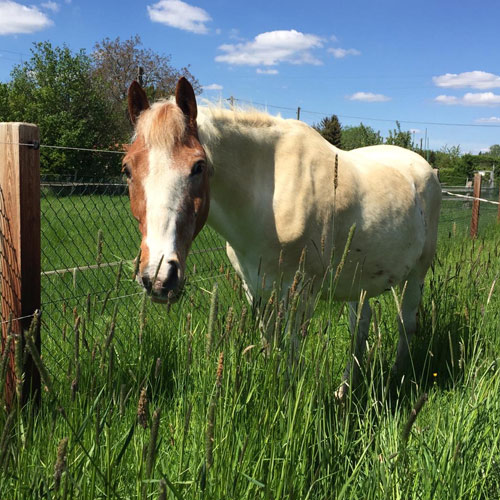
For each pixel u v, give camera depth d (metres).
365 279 3.13
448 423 2.02
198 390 2.03
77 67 28.55
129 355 2.80
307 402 1.79
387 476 1.65
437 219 3.86
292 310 1.75
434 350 3.34
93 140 28.56
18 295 2.32
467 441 1.90
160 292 1.96
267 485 1.51
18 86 29.36
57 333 3.18
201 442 1.69
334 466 1.78
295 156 2.73
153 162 2.09
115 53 38.19
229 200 2.65
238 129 2.62
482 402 2.10
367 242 3.01
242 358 1.86
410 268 3.44
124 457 1.70
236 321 1.98
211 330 1.41
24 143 2.25
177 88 2.27
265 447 1.63
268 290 2.78
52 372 2.64
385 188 3.15
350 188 2.89
